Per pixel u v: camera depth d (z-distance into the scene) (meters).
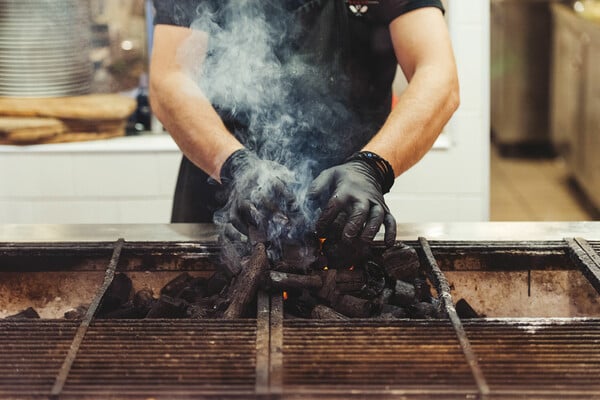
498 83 6.26
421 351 1.47
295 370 1.41
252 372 1.41
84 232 2.04
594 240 1.95
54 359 1.46
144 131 3.68
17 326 1.56
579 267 1.83
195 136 2.02
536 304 1.94
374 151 1.94
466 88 3.43
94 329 1.55
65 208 3.59
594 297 1.92
